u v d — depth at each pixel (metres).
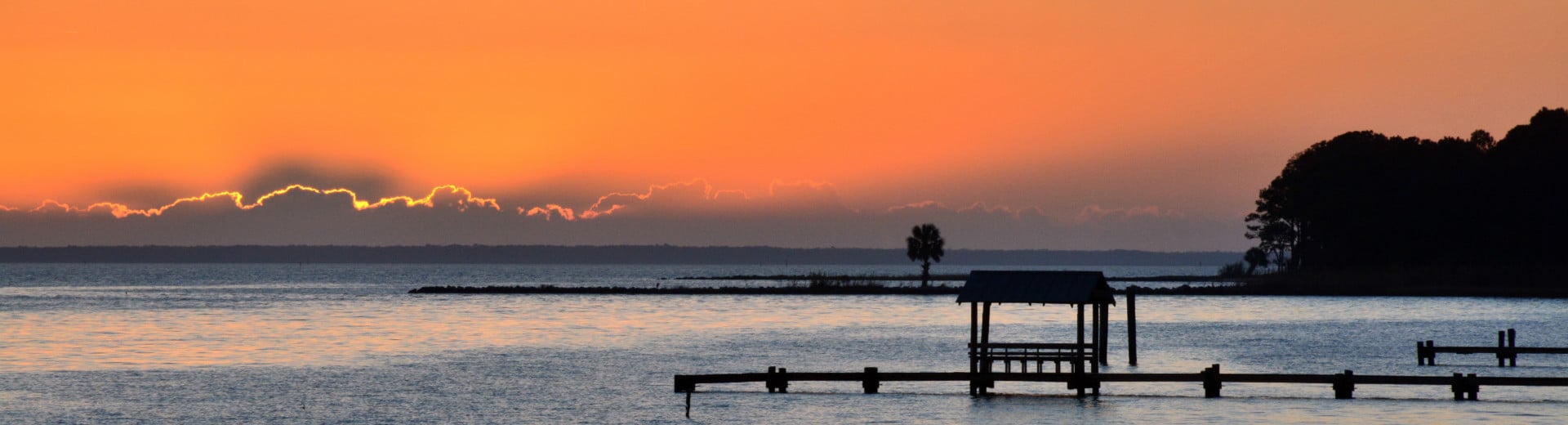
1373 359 106.19
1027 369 89.88
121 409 76.38
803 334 137.62
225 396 82.00
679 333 138.75
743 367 101.38
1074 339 134.88
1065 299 78.94
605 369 99.31
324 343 122.81
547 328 147.50
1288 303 196.12
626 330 143.75
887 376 80.31
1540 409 74.56
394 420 72.94
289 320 162.12
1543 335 132.12
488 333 139.12
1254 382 78.31
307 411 75.88
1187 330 140.50
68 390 84.19
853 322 159.12
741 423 71.62
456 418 73.31
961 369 99.50
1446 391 82.19
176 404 78.44
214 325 149.62
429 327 148.62
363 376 93.19
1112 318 166.00
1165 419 71.81
